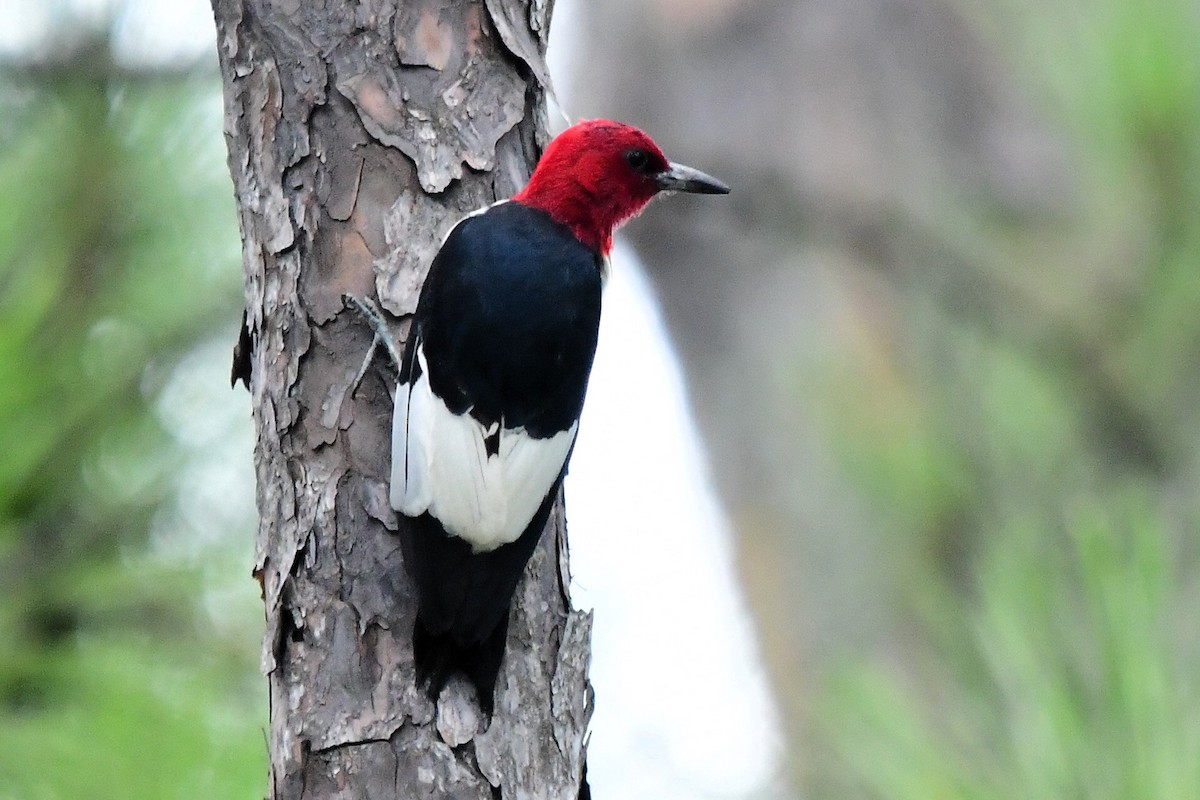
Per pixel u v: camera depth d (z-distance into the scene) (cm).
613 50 1722
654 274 1681
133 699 748
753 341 1573
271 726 737
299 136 788
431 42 806
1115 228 1040
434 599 714
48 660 745
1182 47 979
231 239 859
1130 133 992
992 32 1110
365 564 745
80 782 725
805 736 1109
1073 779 682
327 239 783
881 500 1078
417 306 775
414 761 706
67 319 793
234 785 751
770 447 1493
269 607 749
